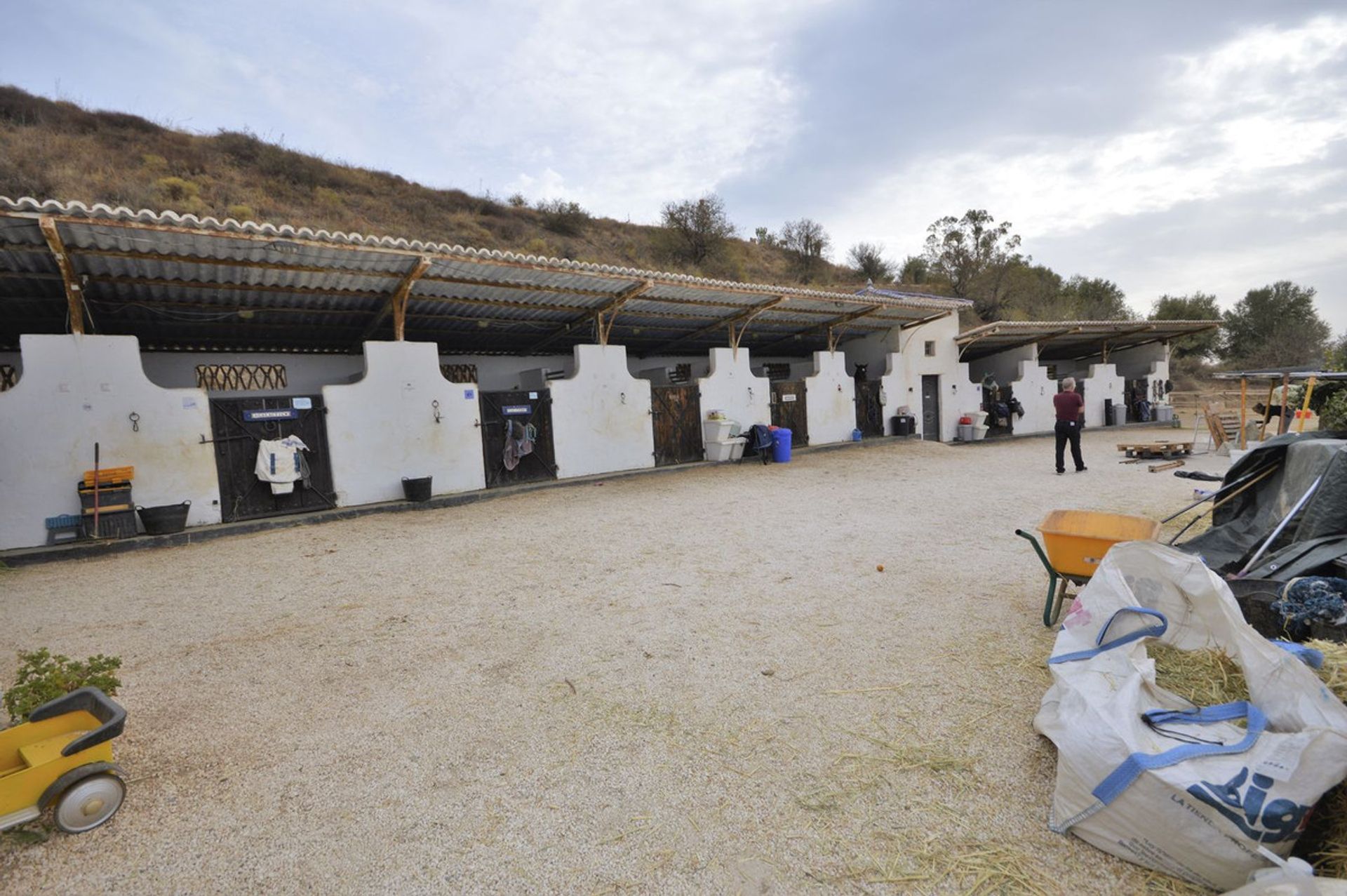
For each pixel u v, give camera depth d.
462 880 2.21
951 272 34.59
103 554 7.45
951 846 2.30
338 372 13.62
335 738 3.16
